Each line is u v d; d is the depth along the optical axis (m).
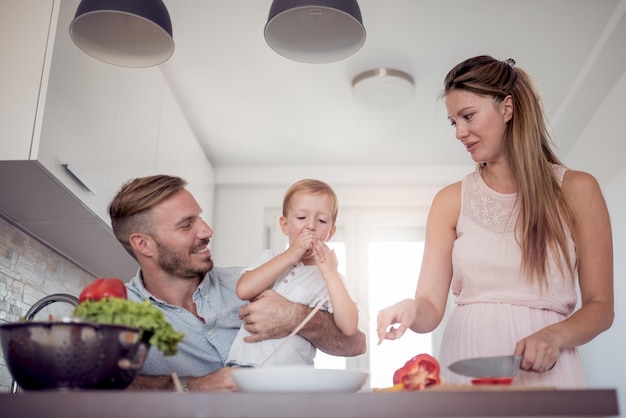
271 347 1.55
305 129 3.55
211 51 2.90
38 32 1.94
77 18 1.82
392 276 3.95
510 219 1.52
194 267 1.61
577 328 1.29
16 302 2.20
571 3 2.57
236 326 1.64
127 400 0.86
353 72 3.04
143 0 1.84
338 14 1.94
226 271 1.76
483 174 1.62
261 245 3.95
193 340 1.58
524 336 1.41
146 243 1.59
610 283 1.42
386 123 3.46
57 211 2.16
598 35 2.73
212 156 3.87
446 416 0.86
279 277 1.67
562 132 3.38
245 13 2.65
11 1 1.97
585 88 3.00
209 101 3.29
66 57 1.99
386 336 1.36
